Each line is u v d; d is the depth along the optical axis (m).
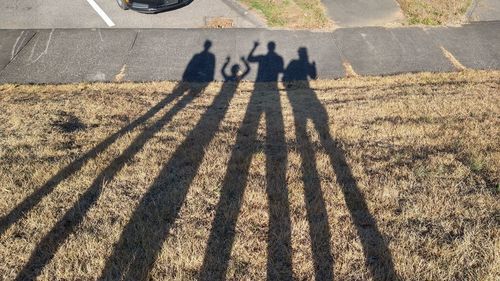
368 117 7.09
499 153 5.24
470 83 9.19
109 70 10.24
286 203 4.45
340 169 5.12
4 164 5.29
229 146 5.91
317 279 3.53
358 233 3.99
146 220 4.26
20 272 3.62
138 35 11.38
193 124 6.95
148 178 4.99
